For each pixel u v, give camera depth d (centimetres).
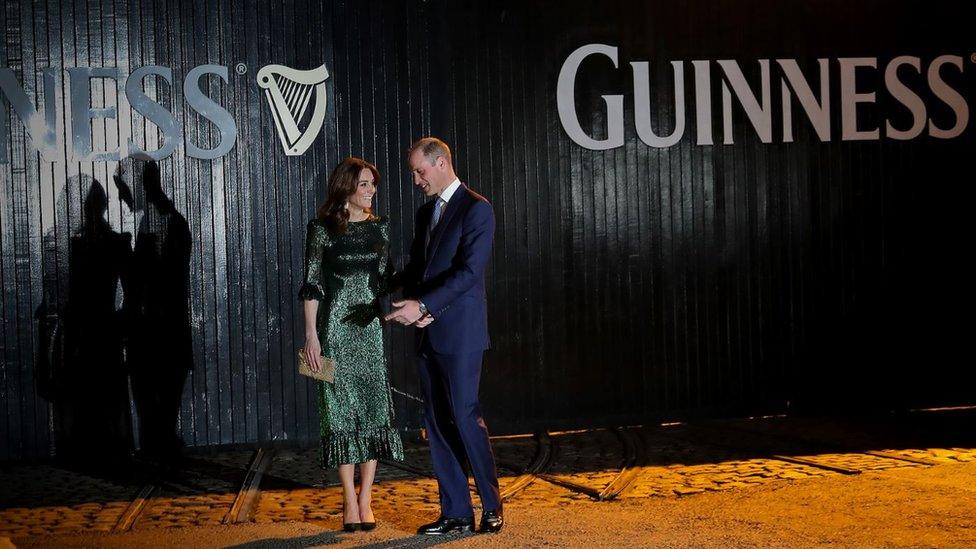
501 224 749
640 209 768
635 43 765
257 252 718
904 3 797
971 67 803
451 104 741
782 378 790
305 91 721
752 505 523
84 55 694
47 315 693
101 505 565
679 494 555
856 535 463
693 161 775
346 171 507
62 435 695
